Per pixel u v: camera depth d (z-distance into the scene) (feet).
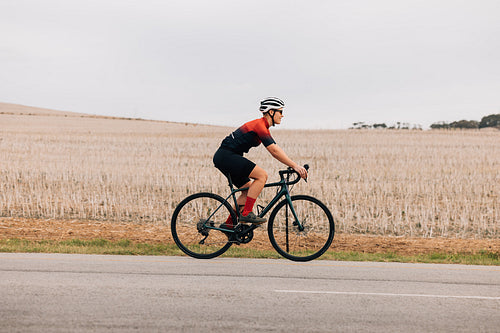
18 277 18.70
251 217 22.65
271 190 61.31
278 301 15.90
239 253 25.93
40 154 108.17
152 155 110.93
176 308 14.87
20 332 12.52
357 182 73.10
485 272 22.02
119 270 20.42
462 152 118.21
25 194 57.77
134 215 46.24
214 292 16.89
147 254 25.73
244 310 14.80
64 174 75.20
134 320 13.64
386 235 39.75
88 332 12.61
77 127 217.97
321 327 13.34
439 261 26.20
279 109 22.20
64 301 15.37
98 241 30.73
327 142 140.77
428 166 93.45
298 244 33.71
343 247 33.83
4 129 186.09
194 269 20.98
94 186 65.26
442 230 41.52
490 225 44.88
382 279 19.77
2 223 40.06
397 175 81.05
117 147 127.95
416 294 17.22
